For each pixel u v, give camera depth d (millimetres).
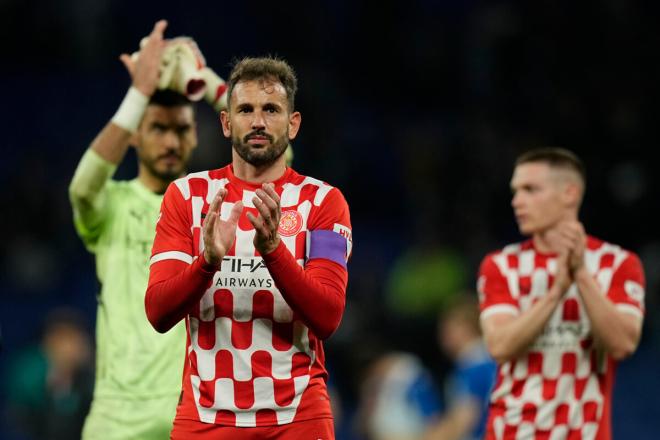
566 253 19984
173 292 14523
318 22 63250
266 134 14938
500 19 63062
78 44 59500
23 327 46938
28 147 55406
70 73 59031
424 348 45094
